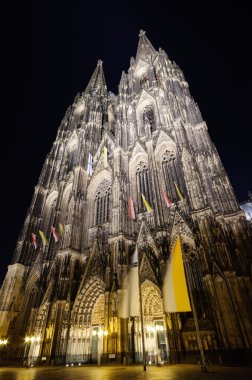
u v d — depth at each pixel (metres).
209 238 33.56
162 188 47.09
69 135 83.38
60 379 15.73
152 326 35.41
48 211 68.25
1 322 48.41
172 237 39.00
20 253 57.69
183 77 66.44
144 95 68.38
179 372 18.88
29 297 52.47
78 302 43.78
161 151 53.16
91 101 87.81
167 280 32.91
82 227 54.03
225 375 16.23
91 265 46.47
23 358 41.75
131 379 14.53
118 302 36.28
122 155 57.25
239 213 35.44
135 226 45.97
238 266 30.94
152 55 82.00
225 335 27.23
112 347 33.75
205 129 48.84
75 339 40.81
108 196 56.75
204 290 32.91
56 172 74.75
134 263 40.28
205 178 40.50
